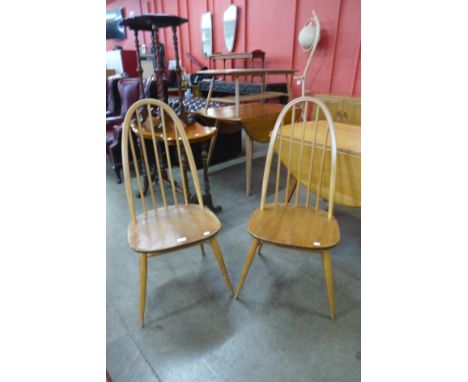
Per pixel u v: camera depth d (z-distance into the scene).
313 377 1.03
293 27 3.89
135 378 1.04
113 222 2.06
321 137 1.49
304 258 1.66
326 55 3.63
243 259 1.66
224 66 4.79
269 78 4.45
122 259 1.68
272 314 1.29
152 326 1.24
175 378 1.04
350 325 1.23
